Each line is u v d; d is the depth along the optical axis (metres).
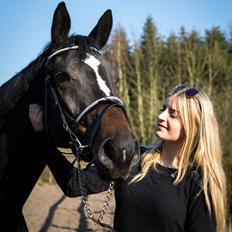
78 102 2.02
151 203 1.82
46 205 6.71
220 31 16.83
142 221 1.85
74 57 2.08
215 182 1.80
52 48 2.19
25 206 6.59
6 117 2.29
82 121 2.01
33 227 5.21
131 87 12.83
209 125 1.89
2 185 2.23
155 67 12.21
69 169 2.25
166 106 1.99
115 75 2.24
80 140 2.06
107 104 1.99
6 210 2.26
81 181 2.10
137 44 12.58
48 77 2.15
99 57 2.14
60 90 2.06
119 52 12.65
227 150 6.74
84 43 2.14
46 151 2.36
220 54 12.82
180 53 12.29
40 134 2.29
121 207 1.90
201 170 1.84
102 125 1.91
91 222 5.52
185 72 11.54
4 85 2.38
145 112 11.52
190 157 1.89
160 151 1.99
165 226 1.81
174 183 1.83
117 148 1.80
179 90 1.98
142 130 10.98
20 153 2.25
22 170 2.27
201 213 1.77
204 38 15.57
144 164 1.94
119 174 1.79
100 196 7.75
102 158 1.83
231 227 4.34
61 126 2.13
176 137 1.92
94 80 2.04
